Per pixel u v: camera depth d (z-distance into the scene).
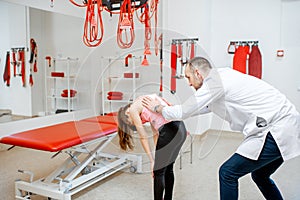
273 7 4.66
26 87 4.43
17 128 4.29
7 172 3.19
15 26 4.22
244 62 4.76
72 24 5.21
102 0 2.52
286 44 4.64
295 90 4.64
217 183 2.88
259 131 1.84
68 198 2.31
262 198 2.56
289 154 1.83
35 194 2.62
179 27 4.82
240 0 4.85
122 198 2.56
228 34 4.97
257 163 1.83
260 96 1.86
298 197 2.57
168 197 2.26
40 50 4.64
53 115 4.89
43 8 4.68
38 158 3.69
